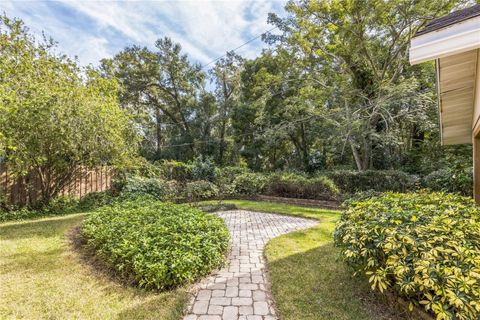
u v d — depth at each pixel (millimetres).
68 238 4574
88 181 8648
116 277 3043
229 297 2674
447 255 2018
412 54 2076
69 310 2377
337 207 8094
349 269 3119
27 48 7508
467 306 1708
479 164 4020
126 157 8391
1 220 6141
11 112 5875
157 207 5156
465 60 3051
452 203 3068
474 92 3691
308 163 16031
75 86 7523
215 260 3387
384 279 2158
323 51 11695
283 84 14742
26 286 2795
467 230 2262
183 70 20000
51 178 7625
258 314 2373
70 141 6656
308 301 2576
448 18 2514
